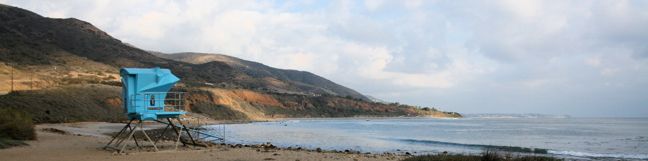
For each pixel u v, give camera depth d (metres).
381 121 145.12
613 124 122.56
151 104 20.34
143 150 20.05
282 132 59.94
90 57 153.38
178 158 17.11
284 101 166.75
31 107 62.69
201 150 20.47
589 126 103.81
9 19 155.38
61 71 115.31
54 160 16.22
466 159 16.94
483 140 47.81
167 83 20.41
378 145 36.94
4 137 22.17
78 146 21.72
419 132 68.12
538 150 31.92
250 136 48.22
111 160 16.48
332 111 180.00
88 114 69.62
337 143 39.09
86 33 175.25
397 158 19.75
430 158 17.23
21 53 122.25
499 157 17.58
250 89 167.00
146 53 187.62
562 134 63.88
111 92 83.88
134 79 20.16
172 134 38.06
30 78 94.56
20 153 18.23
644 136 57.19
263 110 148.75
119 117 74.25
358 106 198.75
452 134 62.56
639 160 25.23
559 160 17.47
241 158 17.20
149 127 55.06
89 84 91.12
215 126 75.06
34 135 24.47
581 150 33.91
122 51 175.00
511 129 84.19
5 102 60.72
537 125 114.31
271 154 19.28
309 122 121.44
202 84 146.25
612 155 28.56
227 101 124.44
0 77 89.81
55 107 66.44
